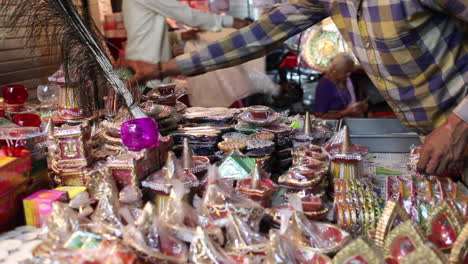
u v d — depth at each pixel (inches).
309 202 40.9
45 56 76.2
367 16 46.9
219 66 59.1
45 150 49.7
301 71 190.9
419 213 40.3
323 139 63.6
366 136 66.4
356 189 43.8
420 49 45.8
